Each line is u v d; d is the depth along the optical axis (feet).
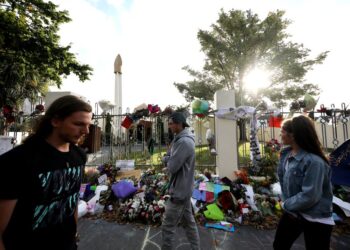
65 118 3.78
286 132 6.04
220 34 60.49
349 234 10.48
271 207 12.80
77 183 4.24
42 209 3.42
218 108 17.81
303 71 52.60
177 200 7.36
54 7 19.52
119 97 49.44
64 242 3.88
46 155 3.58
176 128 7.79
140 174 17.95
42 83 28.04
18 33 17.98
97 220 12.34
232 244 9.83
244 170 16.55
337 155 10.70
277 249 6.23
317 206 5.23
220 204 12.98
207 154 27.63
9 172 3.05
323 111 16.33
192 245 7.93
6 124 20.59
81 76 21.08
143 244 9.82
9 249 3.16
